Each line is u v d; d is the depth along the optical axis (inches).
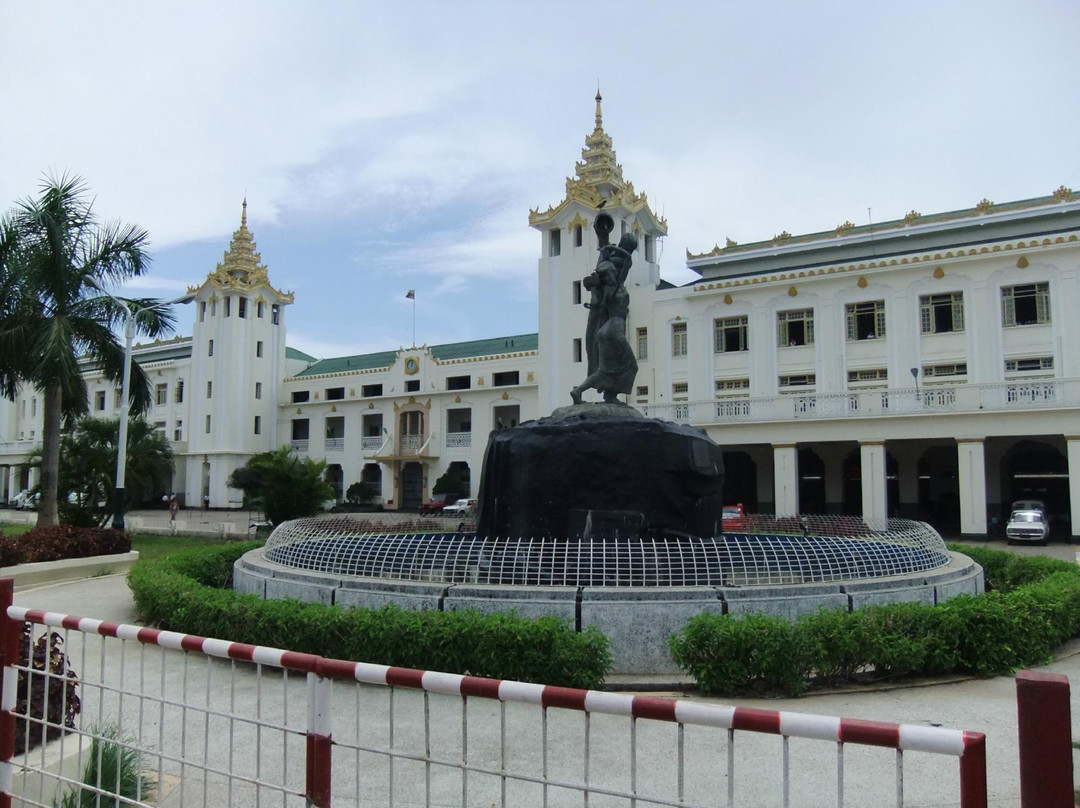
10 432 2682.1
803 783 214.4
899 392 1199.6
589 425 457.4
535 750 240.1
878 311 1387.8
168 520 1658.5
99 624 174.4
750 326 1485.0
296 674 328.2
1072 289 1227.9
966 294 1309.1
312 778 146.6
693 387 1525.6
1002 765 230.5
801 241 1523.1
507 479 470.0
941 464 1444.4
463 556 398.0
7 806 175.9
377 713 275.7
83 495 1144.8
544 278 1708.9
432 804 202.5
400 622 309.6
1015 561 540.1
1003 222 1350.9
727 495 1557.6
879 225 1456.7
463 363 2037.4
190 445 2263.8
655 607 331.6
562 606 334.0
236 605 349.7
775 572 377.7
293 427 2343.8
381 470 2146.9
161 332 899.4
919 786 211.3
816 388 1418.6
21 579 620.7
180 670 337.7
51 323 786.8
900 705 291.4
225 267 2263.8
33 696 207.2
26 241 800.3
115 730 207.6
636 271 1697.8
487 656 296.5
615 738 250.7
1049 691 108.0
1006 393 1130.0
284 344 2378.2
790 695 301.4
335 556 427.5
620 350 499.2
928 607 337.1
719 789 210.1
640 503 446.0
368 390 2192.4
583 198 1648.6
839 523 924.6
